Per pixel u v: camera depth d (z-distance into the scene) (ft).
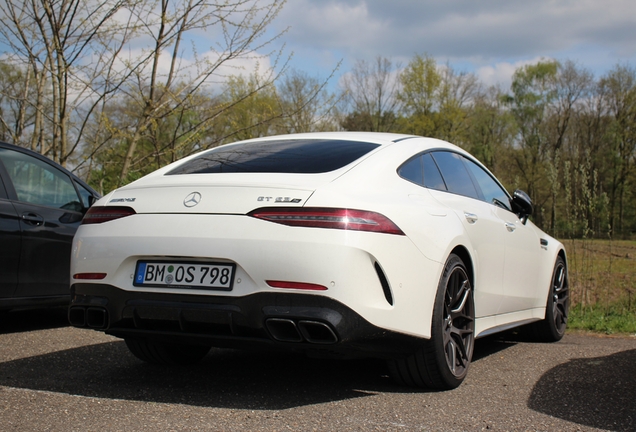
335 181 9.50
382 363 12.67
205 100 27.84
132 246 9.58
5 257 15.39
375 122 128.77
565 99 148.46
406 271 9.46
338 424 8.36
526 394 10.21
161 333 9.61
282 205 8.91
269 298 8.73
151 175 11.30
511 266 14.02
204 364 12.55
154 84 27.14
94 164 29.01
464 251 11.38
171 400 9.60
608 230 24.29
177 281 9.27
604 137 139.23
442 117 126.31
